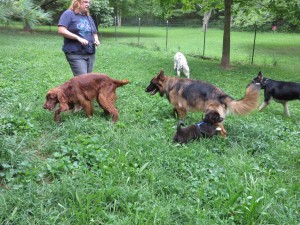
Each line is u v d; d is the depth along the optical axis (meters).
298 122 7.31
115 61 14.09
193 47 23.84
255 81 8.21
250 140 5.46
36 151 4.59
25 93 7.23
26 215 3.17
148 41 26.78
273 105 9.03
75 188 3.53
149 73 11.88
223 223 3.18
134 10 32.69
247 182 3.94
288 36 33.81
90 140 4.76
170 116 6.48
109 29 39.66
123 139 4.97
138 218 3.14
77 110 5.86
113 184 3.77
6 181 3.79
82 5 6.22
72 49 6.29
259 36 34.03
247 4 15.02
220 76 12.61
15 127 5.11
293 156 4.99
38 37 23.14
